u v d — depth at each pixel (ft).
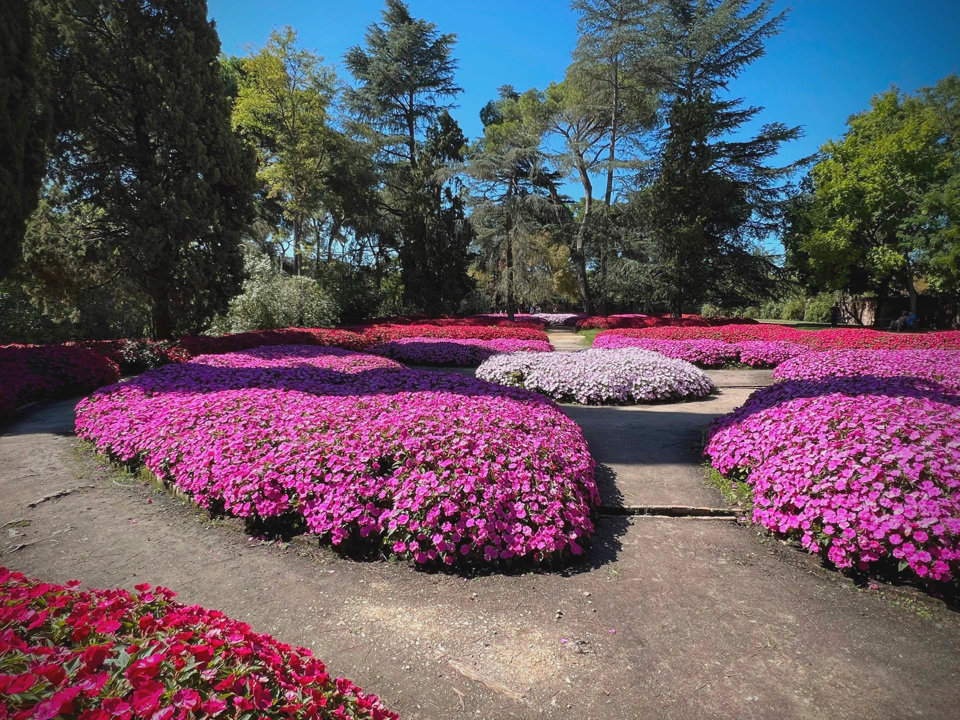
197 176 42.37
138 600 5.76
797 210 88.22
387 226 115.14
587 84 101.76
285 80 79.97
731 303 101.35
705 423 22.45
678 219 78.79
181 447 14.43
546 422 16.44
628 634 8.33
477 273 106.32
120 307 51.85
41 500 13.62
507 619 8.77
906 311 90.68
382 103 115.44
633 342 45.73
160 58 41.24
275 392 19.70
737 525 12.55
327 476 11.74
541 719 6.58
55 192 42.57
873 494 9.82
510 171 90.07
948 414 12.89
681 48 97.60
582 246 109.40
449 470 11.73
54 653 4.25
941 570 8.57
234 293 46.11
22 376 24.85
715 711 6.67
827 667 7.48
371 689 7.09
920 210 71.77
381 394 19.83
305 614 8.86
